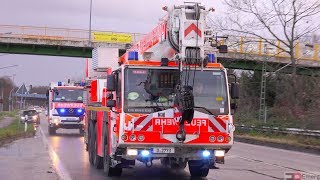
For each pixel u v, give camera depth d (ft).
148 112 36.65
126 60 39.37
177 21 36.04
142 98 36.96
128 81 37.09
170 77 37.50
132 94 36.94
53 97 114.62
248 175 45.44
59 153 65.98
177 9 36.11
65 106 114.32
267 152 76.59
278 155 70.85
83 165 52.08
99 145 47.47
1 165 51.08
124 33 157.89
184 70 37.06
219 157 37.68
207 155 37.47
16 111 343.26
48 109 120.37
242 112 150.00
